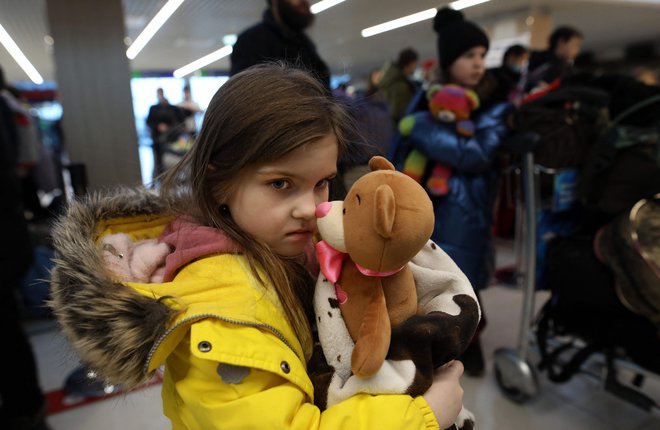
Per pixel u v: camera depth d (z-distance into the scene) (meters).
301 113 0.48
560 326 1.47
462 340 0.52
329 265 0.49
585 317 1.38
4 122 1.93
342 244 0.45
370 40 4.61
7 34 4.82
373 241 0.42
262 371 0.47
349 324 0.49
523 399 1.56
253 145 0.48
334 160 0.52
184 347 0.50
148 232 0.67
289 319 0.54
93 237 0.58
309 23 1.45
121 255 0.57
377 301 0.46
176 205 0.62
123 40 1.97
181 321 0.46
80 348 0.48
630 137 1.29
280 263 0.54
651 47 6.56
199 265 0.52
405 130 1.54
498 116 1.51
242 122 0.49
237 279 0.51
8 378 1.33
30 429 1.38
